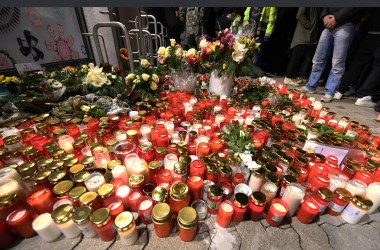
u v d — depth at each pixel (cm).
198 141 145
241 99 228
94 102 196
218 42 218
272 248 94
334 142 142
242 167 126
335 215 112
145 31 330
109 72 237
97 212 88
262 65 563
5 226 88
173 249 92
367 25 330
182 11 457
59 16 358
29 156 122
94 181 104
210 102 208
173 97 221
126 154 127
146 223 102
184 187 96
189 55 229
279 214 97
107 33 423
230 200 115
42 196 95
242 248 94
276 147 133
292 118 186
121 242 93
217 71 235
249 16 417
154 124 163
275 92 251
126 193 105
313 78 353
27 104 182
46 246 91
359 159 135
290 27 481
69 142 139
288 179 109
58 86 210
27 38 308
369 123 234
